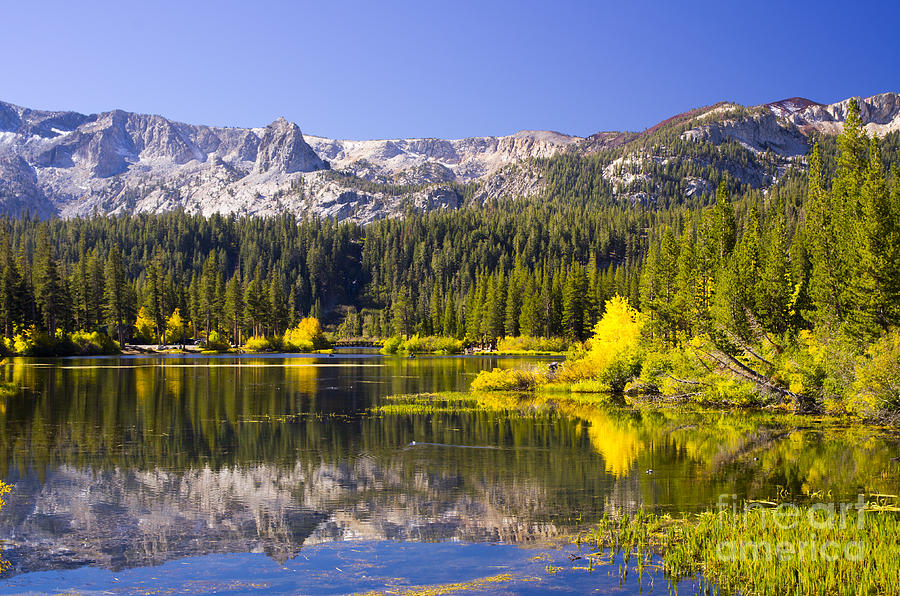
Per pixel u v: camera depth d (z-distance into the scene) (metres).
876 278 35.22
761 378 38.38
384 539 14.16
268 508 16.48
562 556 12.97
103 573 12.14
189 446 24.78
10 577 11.95
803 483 18.80
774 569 11.33
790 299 45.53
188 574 12.12
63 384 48.56
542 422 31.48
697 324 44.56
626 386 45.34
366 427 29.62
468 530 14.71
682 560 12.35
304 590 11.28
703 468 21.03
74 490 18.12
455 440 26.33
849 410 32.91
